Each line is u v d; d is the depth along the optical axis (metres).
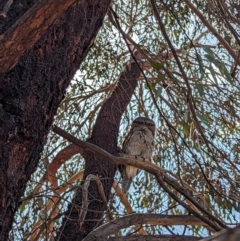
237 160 3.80
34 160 2.04
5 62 1.74
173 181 2.68
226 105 4.09
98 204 4.08
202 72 2.49
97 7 2.33
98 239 2.85
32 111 1.98
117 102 4.95
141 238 2.87
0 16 1.99
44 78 2.04
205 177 2.93
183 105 4.10
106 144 4.67
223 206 3.36
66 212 3.72
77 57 2.21
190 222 3.01
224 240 0.86
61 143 4.96
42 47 2.05
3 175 1.88
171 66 4.58
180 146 3.90
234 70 2.25
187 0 2.13
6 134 1.89
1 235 1.88
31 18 1.63
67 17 2.15
